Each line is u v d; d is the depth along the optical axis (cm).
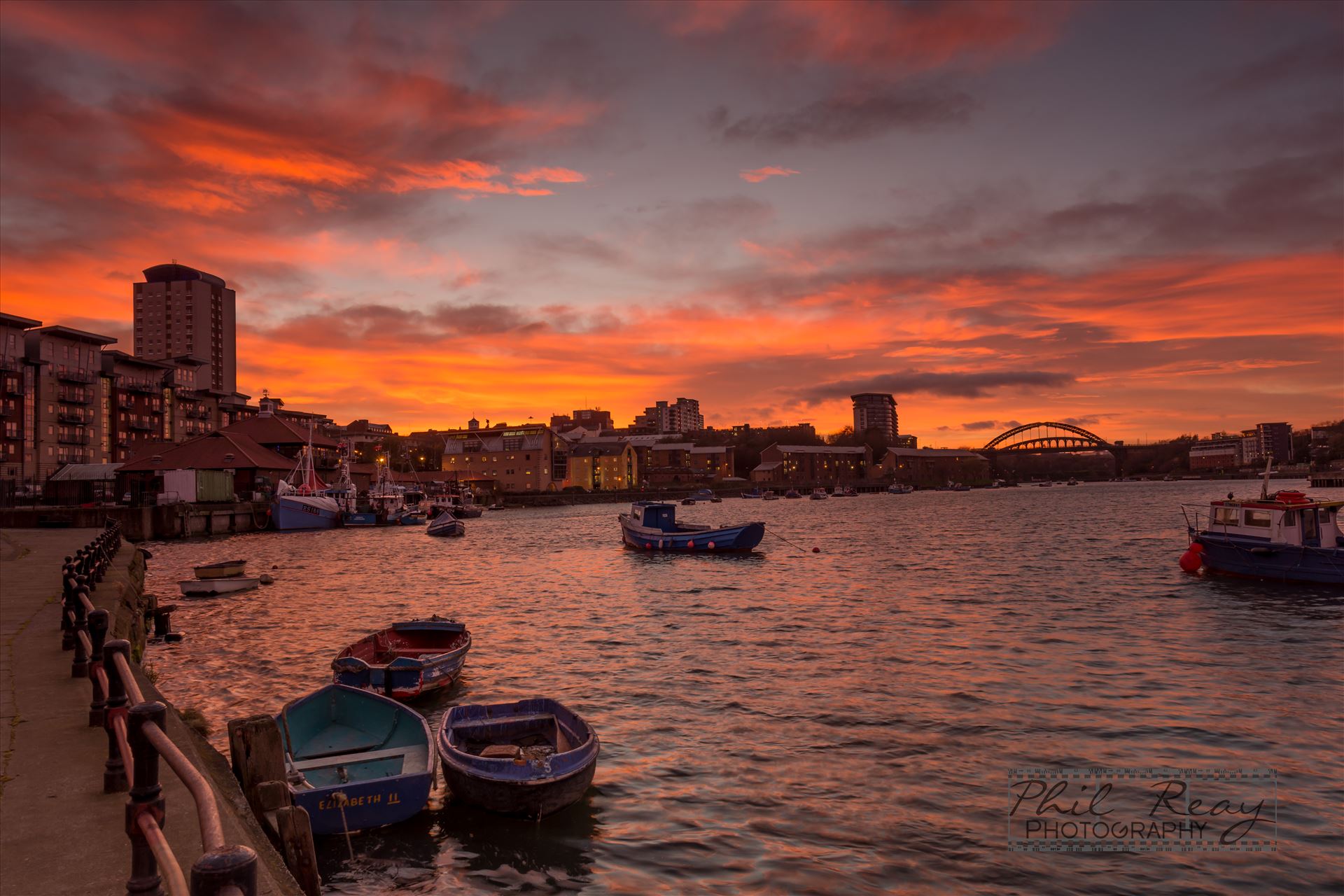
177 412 13150
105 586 2147
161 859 342
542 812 1184
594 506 15688
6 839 599
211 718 1667
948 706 1745
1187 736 1541
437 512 10419
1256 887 1006
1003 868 1049
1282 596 3234
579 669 2131
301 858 834
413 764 1222
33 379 9881
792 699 1809
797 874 1035
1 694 1004
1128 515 10169
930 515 11375
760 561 5197
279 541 7288
